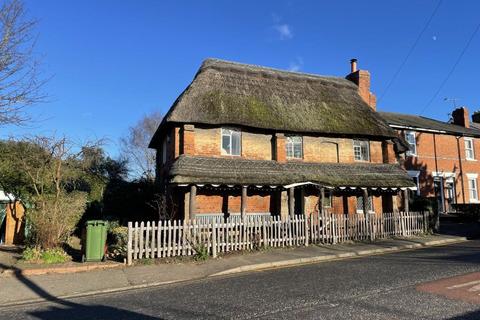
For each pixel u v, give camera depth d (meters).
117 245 14.85
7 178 17.02
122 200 24.39
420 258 12.78
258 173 18.58
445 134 31.61
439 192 30.50
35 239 13.90
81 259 13.21
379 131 22.28
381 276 9.91
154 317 7.18
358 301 7.59
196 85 19.94
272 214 20.28
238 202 19.72
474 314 6.61
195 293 9.06
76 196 15.84
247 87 21.39
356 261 12.81
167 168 20.55
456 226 23.23
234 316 6.96
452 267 10.77
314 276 10.41
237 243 15.04
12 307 8.44
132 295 9.26
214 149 19.19
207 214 18.98
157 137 23.70
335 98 23.69
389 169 21.94
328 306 7.33
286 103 21.58
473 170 32.66
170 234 13.83
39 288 9.93
